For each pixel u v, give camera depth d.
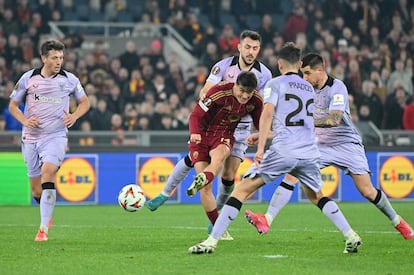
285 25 59.94
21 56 54.28
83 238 25.95
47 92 25.92
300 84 21.53
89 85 50.03
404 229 25.53
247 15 63.19
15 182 41.31
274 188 43.28
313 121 21.88
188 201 42.81
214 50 56.88
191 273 18.64
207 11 62.94
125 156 42.06
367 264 20.14
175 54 57.09
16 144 41.78
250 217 23.89
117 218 34.72
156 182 42.38
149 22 59.75
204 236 26.56
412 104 53.56
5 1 56.44
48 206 25.36
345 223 21.70
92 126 48.78
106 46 58.47
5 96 50.66
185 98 52.69
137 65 53.72
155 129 48.84
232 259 20.73
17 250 22.73
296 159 21.20
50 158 25.58
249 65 25.39
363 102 53.72
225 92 23.23
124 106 50.78
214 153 23.50
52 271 19.05
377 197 25.25
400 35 61.25
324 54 56.44
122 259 20.84
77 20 60.62
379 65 57.31
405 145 44.84
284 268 19.38
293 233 27.73
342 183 43.88
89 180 41.62
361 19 61.03
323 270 19.17
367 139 47.44
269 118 21.09
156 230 28.89
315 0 63.50
